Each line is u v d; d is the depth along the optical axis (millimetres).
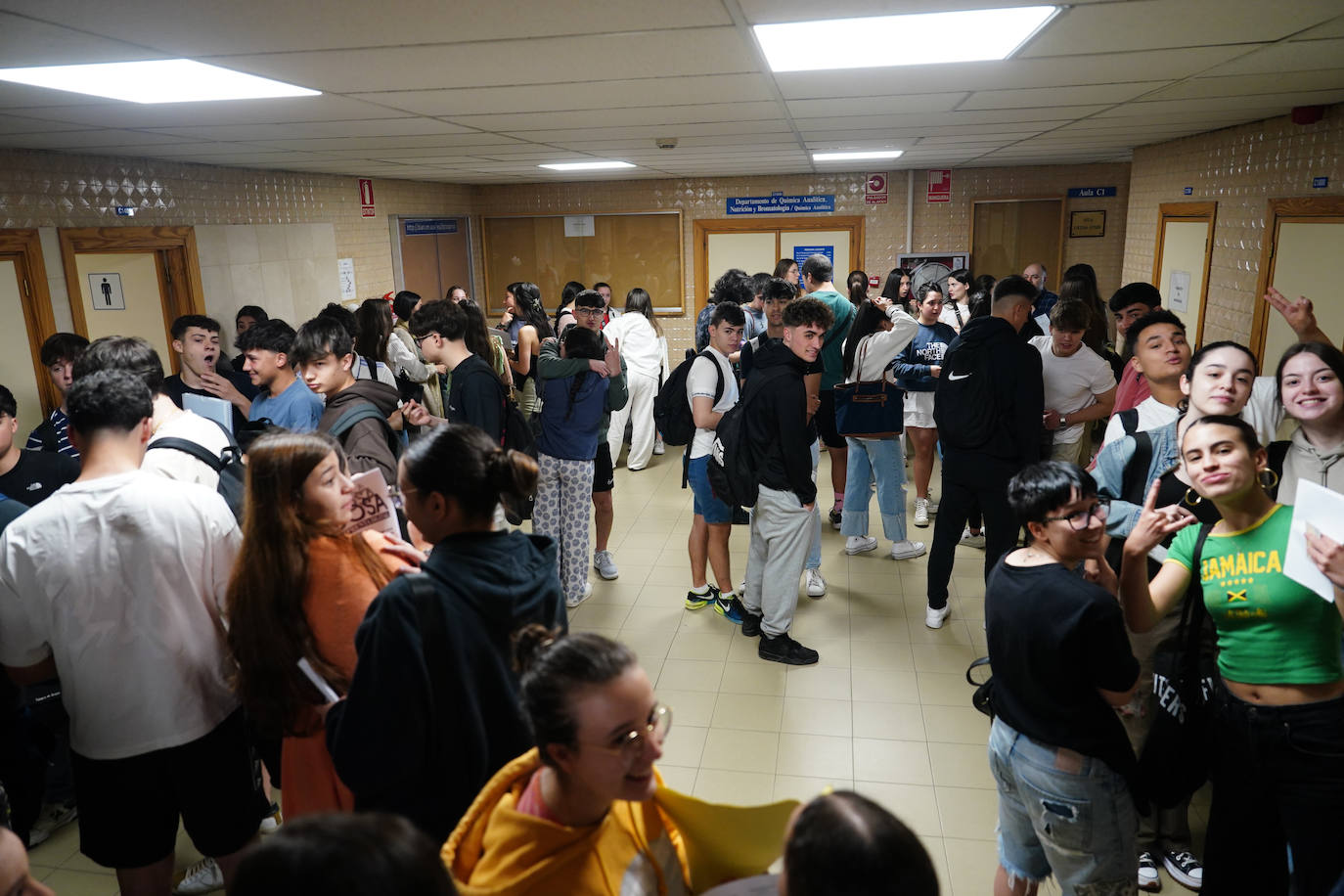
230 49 2611
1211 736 2281
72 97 3330
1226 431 2072
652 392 7770
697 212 11062
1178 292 7168
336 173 8164
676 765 3439
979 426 4070
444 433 1825
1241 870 2248
